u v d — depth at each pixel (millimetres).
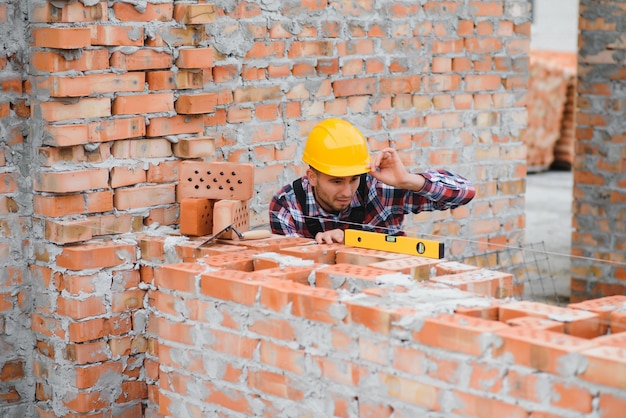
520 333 2684
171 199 4445
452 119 6105
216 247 3977
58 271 4160
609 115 6715
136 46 4215
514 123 6477
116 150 4250
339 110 5473
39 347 4332
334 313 3043
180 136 4438
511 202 6547
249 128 5055
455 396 2777
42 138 4098
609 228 6773
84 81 4070
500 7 6254
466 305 3010
